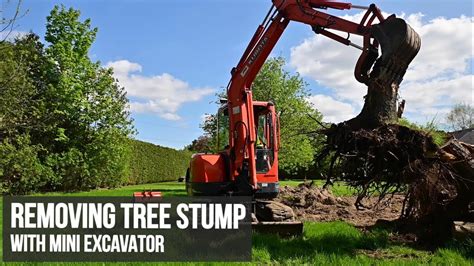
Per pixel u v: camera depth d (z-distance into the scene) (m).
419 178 6.21
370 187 6.77
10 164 18.20
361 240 7.25
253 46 8.69
